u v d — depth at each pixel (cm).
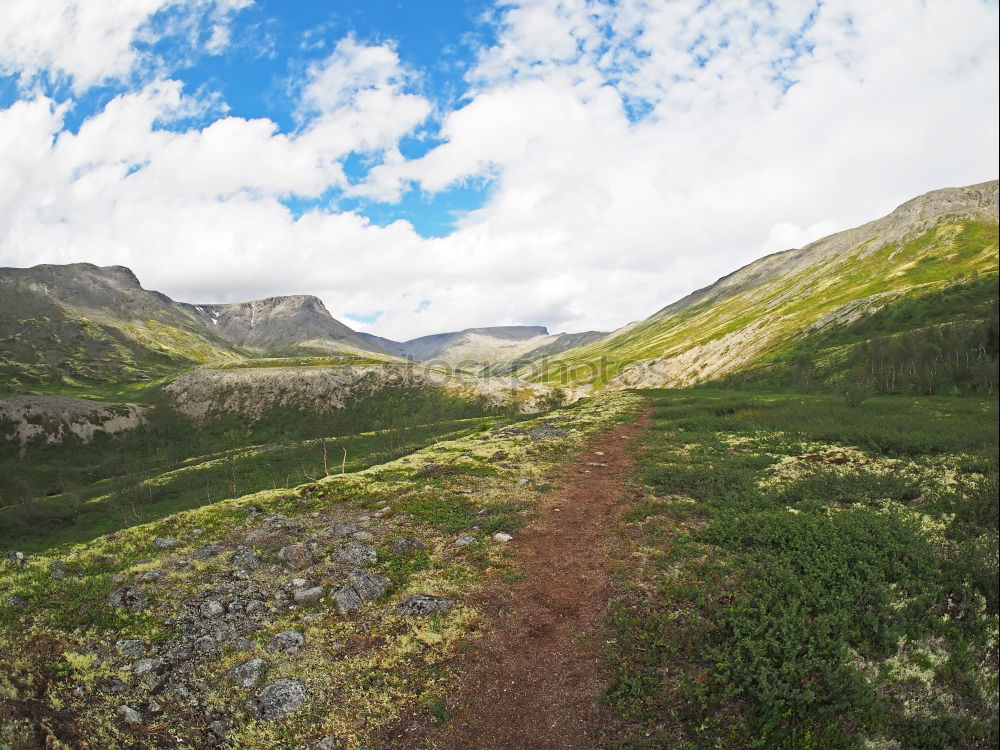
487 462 3547
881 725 1007
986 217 19838
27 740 970
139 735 1047
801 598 1402
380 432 11312
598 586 1628
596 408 7738
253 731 1087
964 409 4603
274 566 1833
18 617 1452
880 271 18738
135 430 17275
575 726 1088
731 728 1030
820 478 2531
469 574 1753
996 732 998
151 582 1691
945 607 1343
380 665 1298
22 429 15162
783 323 17288
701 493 2456
